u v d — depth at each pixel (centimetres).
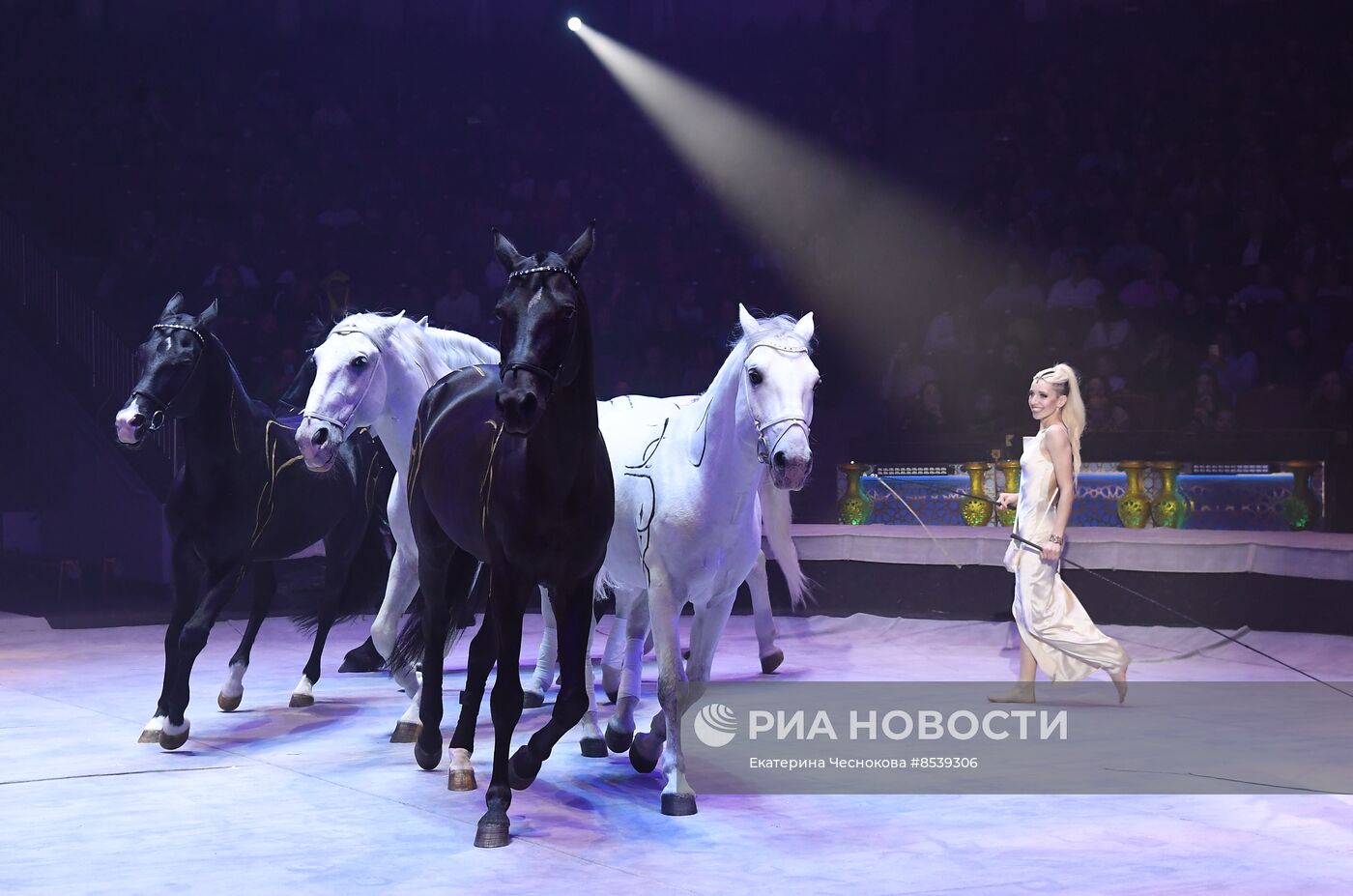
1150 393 1280
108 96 1950
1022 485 709
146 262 1705
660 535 489
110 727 652
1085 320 1426
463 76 2147
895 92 2027
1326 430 1115
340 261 1781
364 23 2153
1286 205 1490
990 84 1972
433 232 1909
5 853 418
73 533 1487
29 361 1530
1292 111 1638
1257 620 923
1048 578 695
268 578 716
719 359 1552
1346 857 404
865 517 1247
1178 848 415
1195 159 1571
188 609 631
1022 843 423
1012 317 1484
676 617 489
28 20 1944
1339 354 1294
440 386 571
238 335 1576
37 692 766
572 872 394
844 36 2058
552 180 1995
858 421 1570
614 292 1698
